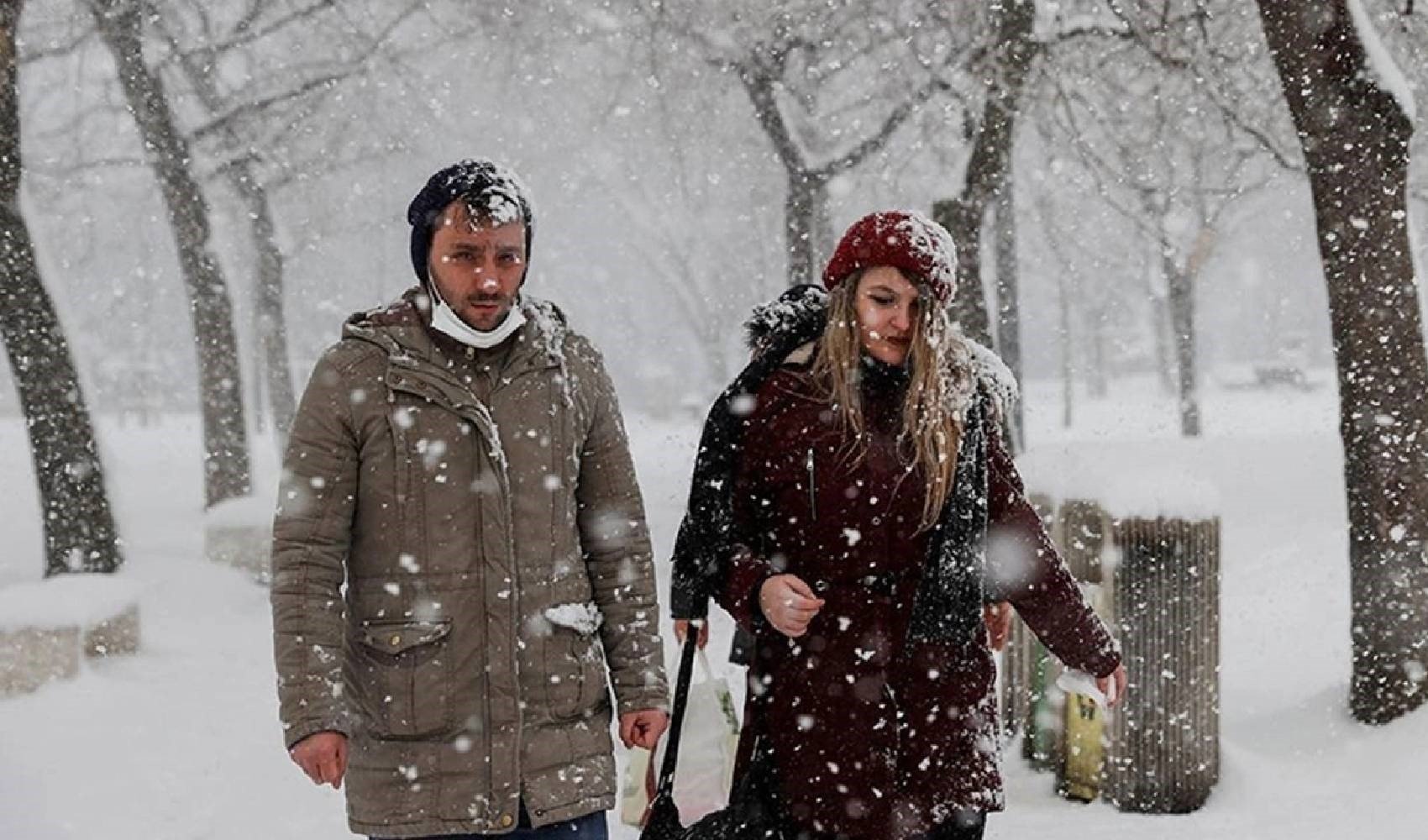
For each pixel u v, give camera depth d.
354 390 3.71
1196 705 6.65
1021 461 8.04
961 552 4.00
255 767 8.29
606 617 4.00
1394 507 8.15
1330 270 8.42
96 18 19.22
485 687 3.71
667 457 35.97
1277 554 16.95
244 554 17.56
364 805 3.72
